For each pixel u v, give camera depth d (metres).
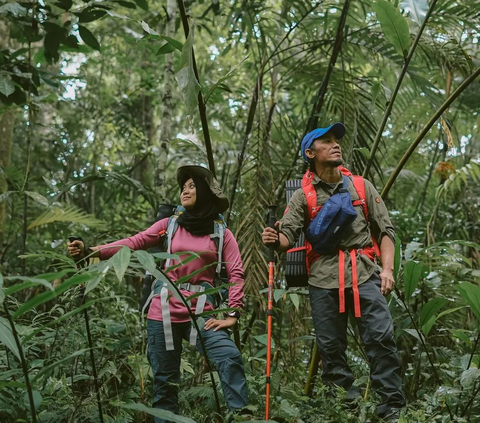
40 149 9.59
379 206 3.51
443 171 5.36
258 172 4.44
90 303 2.07
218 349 3.08
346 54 5.35
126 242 3.29
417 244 3.77
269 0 7.83
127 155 10.45
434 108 4.75
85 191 9.51
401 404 3.15
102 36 9.60
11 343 2.06
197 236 3.30
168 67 5.58
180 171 3.41
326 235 3.39
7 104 5.14
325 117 4.96
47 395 3.03
